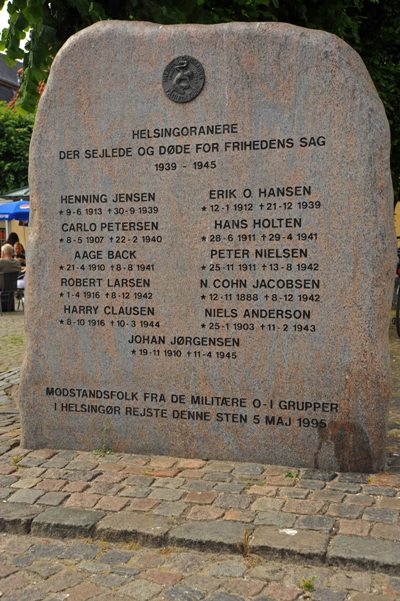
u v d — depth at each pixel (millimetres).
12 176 22844
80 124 4523
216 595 3010
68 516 3633
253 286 4285
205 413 4430
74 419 4680
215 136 4289
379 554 3164
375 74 10422
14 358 8875
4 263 14000
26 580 3184
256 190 4238
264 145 4211
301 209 4168
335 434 4207
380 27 10359
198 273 4375
